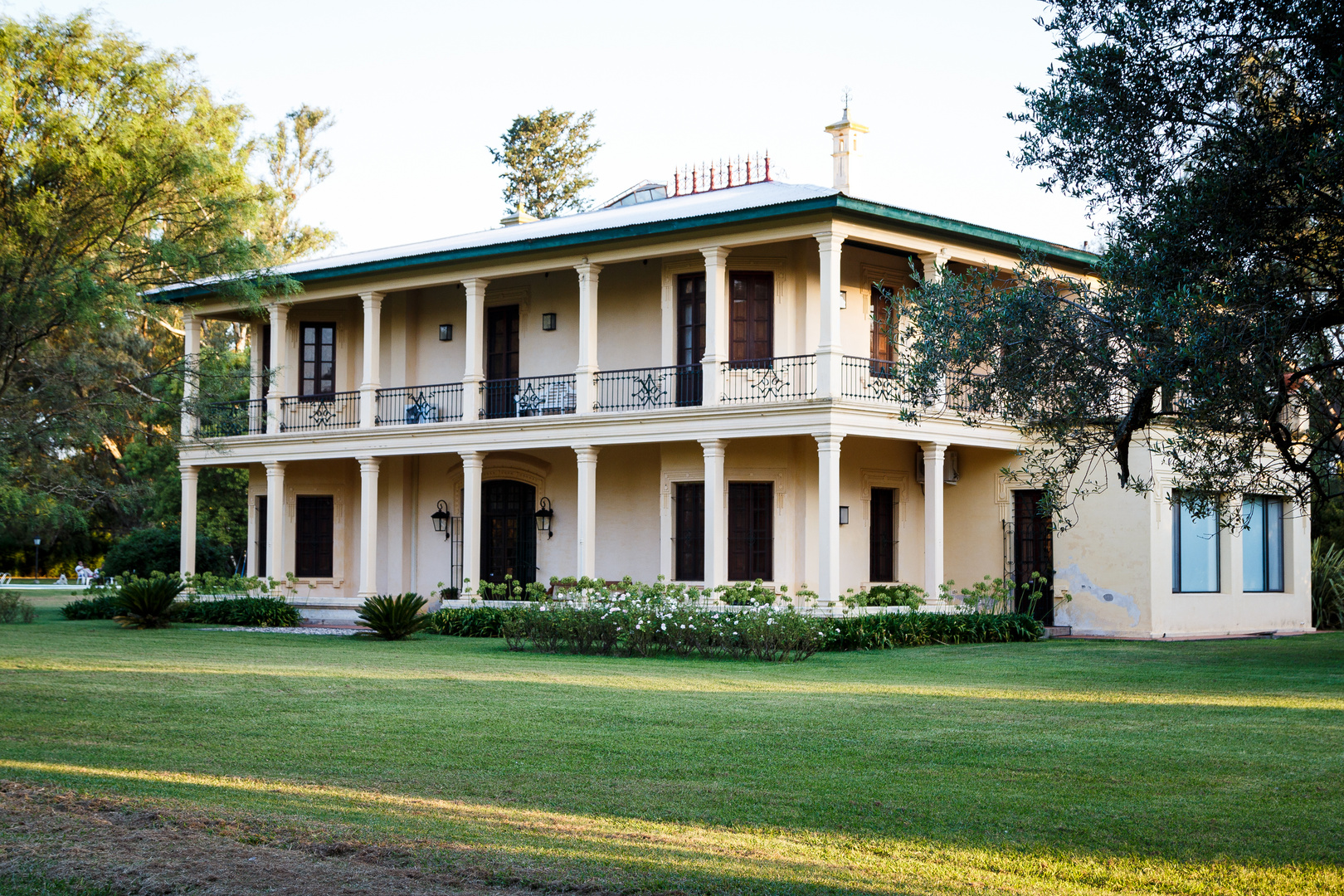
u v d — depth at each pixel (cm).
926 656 1744
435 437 2334
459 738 981
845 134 2202
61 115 1677
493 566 2494
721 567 2039
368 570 2419
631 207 2658
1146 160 991
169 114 1794
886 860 634
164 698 1198
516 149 5178
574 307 2356
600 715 1098
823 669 1545
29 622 2419
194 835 653
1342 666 1591
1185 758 897
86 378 1897
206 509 3669
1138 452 2127
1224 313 877
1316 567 2555
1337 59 888
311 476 2694
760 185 2522
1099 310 968
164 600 2262
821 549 1909
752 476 2148
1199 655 1766
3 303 1619
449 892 565
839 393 1920
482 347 2328
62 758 887
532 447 2216
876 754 915
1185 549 2206
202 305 2600
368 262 2380
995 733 1006
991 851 653
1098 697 1245
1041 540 2244
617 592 1903
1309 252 902
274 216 4572
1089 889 591
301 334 2659
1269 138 894
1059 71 1019
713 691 1284
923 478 2250
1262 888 594
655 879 588
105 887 569
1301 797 773
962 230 1994
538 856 624
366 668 1498
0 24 1670
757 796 777
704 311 2161
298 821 691
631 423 2103
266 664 1538
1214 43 945
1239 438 1035
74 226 1703
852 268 2150
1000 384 998
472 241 2484
